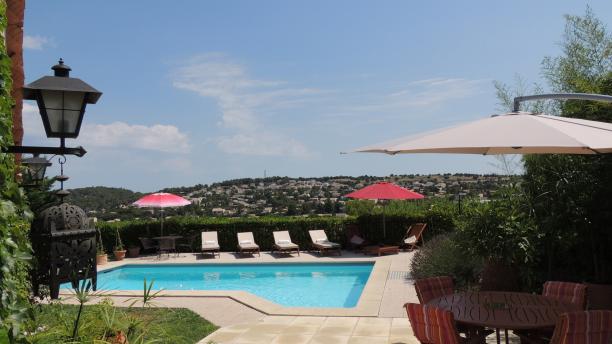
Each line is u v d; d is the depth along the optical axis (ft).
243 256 61.52
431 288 21.27
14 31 14.17
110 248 64.39
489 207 28.48
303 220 65.36
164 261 58.39
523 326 15.43
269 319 29.17
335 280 52.03
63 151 9.66
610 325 14.28
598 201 26.71
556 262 29.53
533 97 17.80
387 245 63.16
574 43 31.89
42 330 16.39
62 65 11.03
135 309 30.96
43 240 10.24
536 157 28.22
